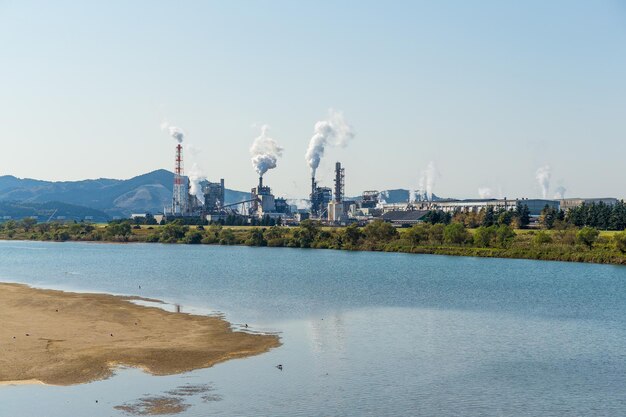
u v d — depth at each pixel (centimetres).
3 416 4684
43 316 8506
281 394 5291
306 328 8112
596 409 5075
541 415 4941
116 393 5225
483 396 5350
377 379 5772
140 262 19950
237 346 6938
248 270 16862
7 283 13312
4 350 6425
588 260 18862
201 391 5322
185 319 8619
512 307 10125
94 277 15138
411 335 7744
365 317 9050
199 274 15812
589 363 6425
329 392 5372
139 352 6506
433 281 13988
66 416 4703
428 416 4872
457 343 7306
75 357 6231
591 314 9444
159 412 4816
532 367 6259
